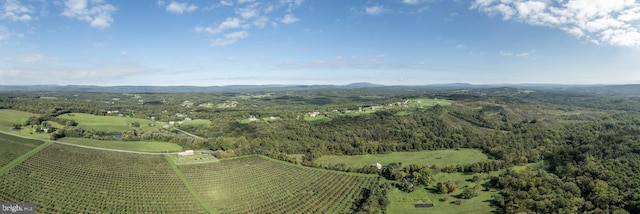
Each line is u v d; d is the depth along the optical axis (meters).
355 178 159.00
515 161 176.25
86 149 179.50
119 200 123.12
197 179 148.75
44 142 183.62
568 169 148.62
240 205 127.19
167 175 150.38
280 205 128.62
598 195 112.81
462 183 151.00
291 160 181.50
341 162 186.62
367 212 118.38
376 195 134.38
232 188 141.88
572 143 198.62
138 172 150.75
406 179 151.75
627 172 131.00
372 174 164.75
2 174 132.88
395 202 133.00
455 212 123.12
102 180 138.25
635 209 101.62
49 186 127.38
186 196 131.62
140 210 117.88
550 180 135.75
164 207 121.56
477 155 198.50
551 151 186.00
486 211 121.69
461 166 168.75
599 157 159.00
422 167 162.12
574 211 106.81
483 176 158.75
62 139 198.50
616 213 98.06
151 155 180.25
